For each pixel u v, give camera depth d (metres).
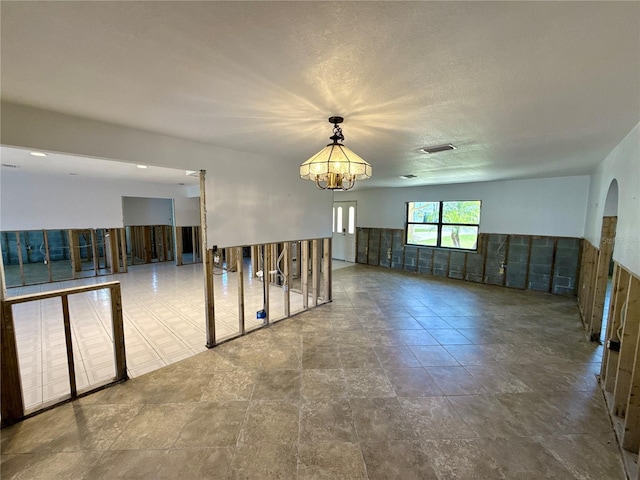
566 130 2.49
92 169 5.46
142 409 2.29
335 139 2.30
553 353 3.27
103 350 3.30
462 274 6.87
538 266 5.84
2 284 2.07
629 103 1.88
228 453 1.87
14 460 1.81
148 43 1.28
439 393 2.52
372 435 2.04
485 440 2.00
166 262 9.55
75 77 1.61
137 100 1.92
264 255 3.94
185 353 3.23
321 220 4.80
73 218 6.93
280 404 2.36
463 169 4.66
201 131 2.64
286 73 1.54
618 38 1.19
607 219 3.50
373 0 0.99
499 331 3.88
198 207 9.45
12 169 5.46
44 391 2.54
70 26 1.15
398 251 8.05
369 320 4.26
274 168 3.92
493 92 1.76
